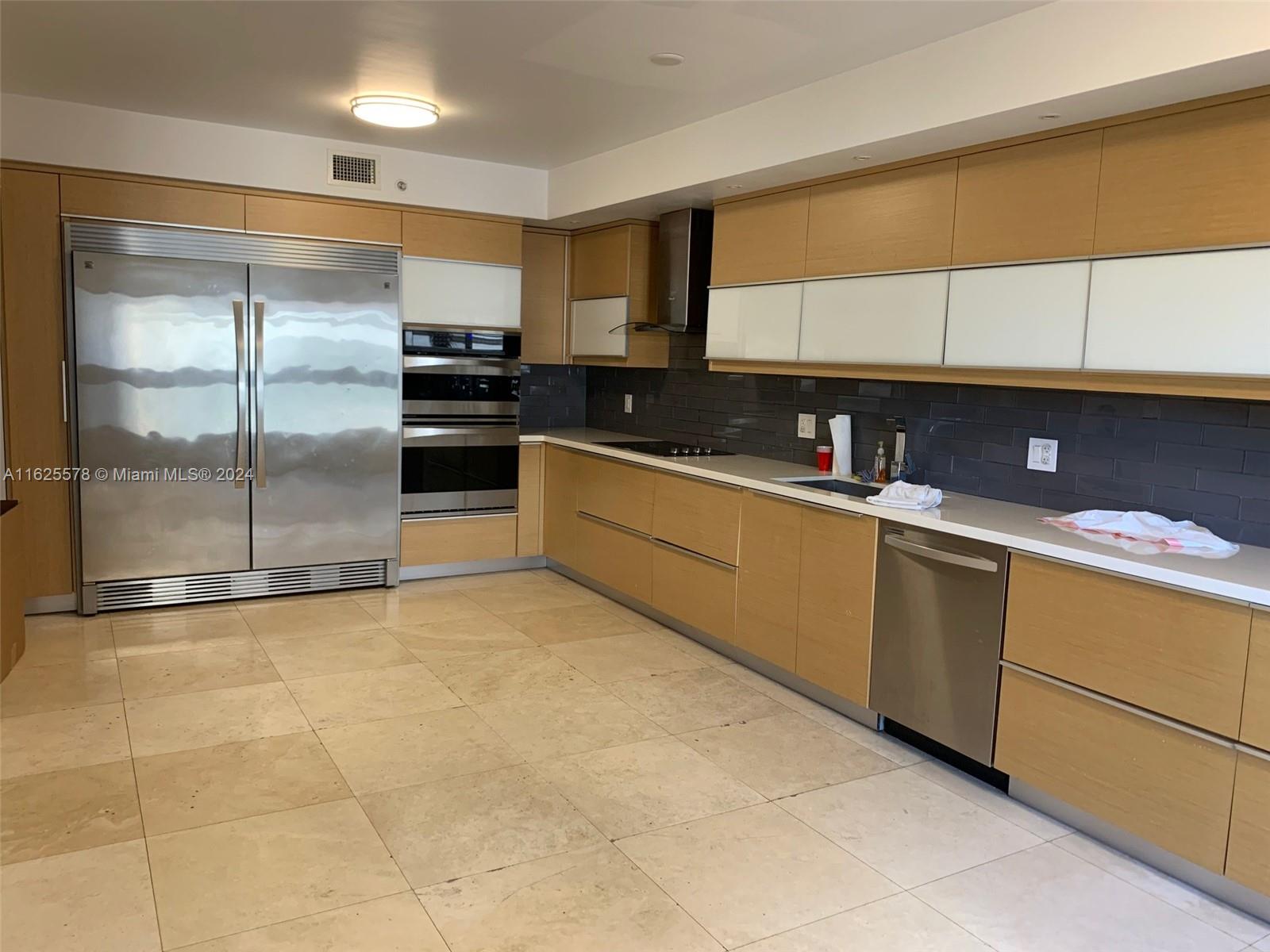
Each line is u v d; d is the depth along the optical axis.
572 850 2.51
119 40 3.17
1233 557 2.49
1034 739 2.70
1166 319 2.53
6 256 4.10
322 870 2.37
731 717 3.46
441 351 5.16
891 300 3.41
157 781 2.81
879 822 2.71
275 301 4.60
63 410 4.28
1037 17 2.56
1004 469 3.42
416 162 4.87
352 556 5.00
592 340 5.60
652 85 3.47
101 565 4.38
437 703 3.51
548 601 4.97
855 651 3.34
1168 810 2.37
